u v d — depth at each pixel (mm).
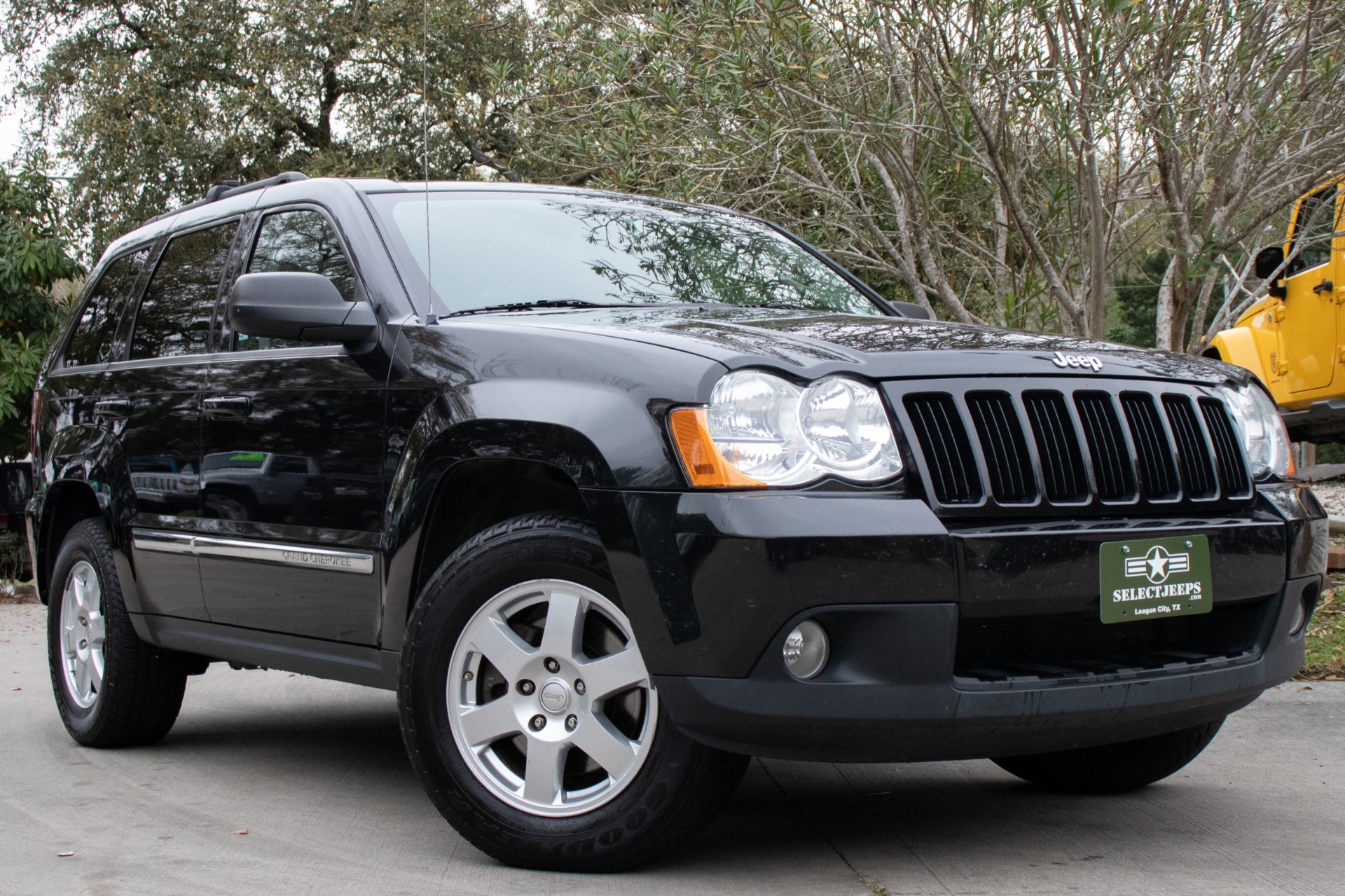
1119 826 3365
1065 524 2768
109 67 19328
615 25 7000
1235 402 3285
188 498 3928
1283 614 3117
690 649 2594
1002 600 2637
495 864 2984
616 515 2670
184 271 4402
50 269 11102
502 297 3490
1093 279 6566
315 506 3434
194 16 19578
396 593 3150
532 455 2826
